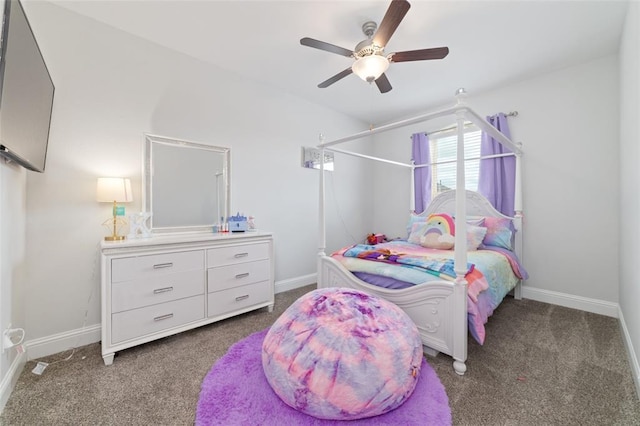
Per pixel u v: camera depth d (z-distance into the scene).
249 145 3.03
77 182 2.02
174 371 1.68
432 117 1.78
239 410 1.32
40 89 1.57
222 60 2.66
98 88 2.11
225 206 2.83
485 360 1.77
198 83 2.64
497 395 1.44
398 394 1.29
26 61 1.37
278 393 1.37
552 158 2.84
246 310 2.50
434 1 1.84
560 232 2.81
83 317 2.03
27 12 1.84
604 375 1.60
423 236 2.98
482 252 2.60
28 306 1.83
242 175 2.97
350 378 1.25
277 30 2.20
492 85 3.10
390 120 4.36
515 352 1.87
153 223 2.37
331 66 2.77
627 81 1.94
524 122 3.00
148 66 2.35
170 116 2.47
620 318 2.29
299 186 3.53
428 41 2.28
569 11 1.94
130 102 2.26
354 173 4.32
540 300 2.92
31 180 1.84
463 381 1.56
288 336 1.46
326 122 3.85
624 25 2.03
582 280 2.68
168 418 1.30
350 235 4.27
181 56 2.53
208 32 2.23
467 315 1.70
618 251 2.49
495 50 2.43
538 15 1.98
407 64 2.66
